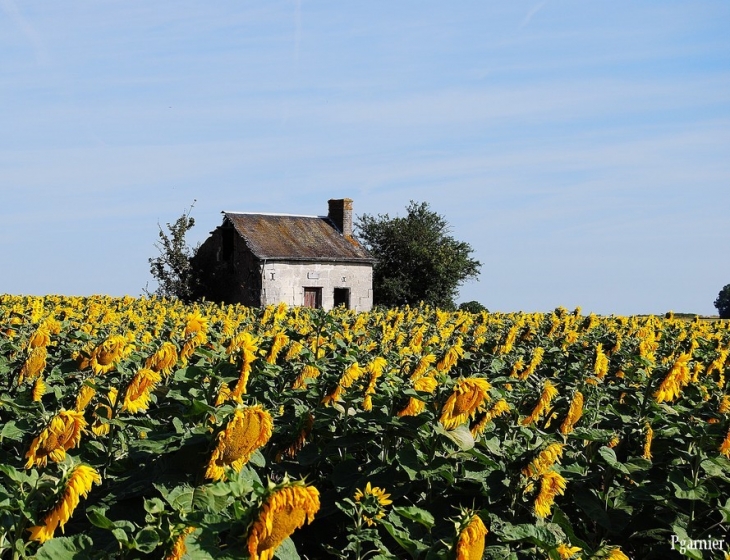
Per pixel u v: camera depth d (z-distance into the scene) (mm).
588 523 7633
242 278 50531
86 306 23672
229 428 5086
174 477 5215
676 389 9250
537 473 6227
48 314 17172
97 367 8586
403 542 5422
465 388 6840
